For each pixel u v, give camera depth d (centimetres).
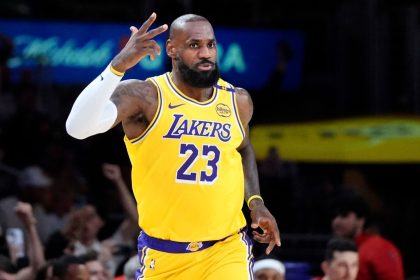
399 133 2575
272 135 2670
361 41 3198
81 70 2819
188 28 1121
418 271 2414
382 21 3172
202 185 1130
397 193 2500
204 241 1149
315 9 3278
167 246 1152
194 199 1131
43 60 2789
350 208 1839
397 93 3184
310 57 3269
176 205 1132
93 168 2458
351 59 3228
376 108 3175
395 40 3175
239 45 2900
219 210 1141
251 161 1210
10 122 2561
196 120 1132
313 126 2742
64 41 2811
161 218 1141
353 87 3222
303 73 3203
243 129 1171
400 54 3178
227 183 1144
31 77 2767
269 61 2920
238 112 1168
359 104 3209
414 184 2498
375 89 3178
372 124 2709
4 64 2742
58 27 2808
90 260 1653
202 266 1155
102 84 1069
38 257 1728
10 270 1611
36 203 2127
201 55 1118
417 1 3033
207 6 2917
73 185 2334
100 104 1071
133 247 1872
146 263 1172
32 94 2691
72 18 2870
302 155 2511
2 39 2741
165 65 2716
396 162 2439
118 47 2825
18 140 2520
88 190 2422
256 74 2912
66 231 1852
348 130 2653
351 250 1662
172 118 1127
